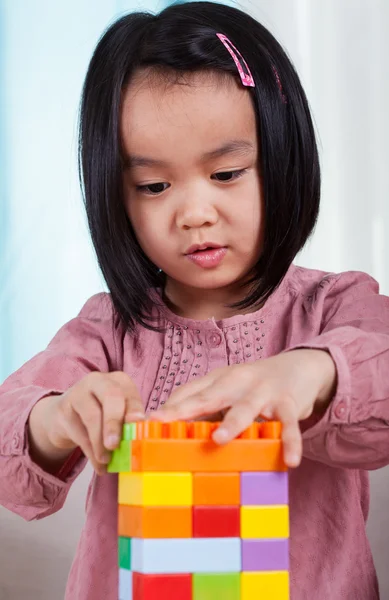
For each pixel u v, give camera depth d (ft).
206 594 1.73
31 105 7.37
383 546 3.59
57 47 7.37
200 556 1.73
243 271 2.84
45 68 7.37
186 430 1.84
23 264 7.30
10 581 3.74
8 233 7.32
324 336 2.38
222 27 2.90
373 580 2.99
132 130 2.72
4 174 7.32
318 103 7.03
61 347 3.26
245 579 1.74
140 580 1.73
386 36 7.00
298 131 2.95
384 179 6.97
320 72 7.04
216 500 1.76
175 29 2.84
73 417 2.19
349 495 2.96
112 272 3.05
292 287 3.21
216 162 2.67
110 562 3.01
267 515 1.77
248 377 2.03
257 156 2.77
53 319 7.31
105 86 2.81
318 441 2.37
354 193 6.98
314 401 2.17
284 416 1.90
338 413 2.23
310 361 2.19
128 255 3.01
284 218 2.85
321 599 2.83
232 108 2.69
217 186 2.70
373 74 7.01
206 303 3.15
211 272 2.77
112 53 2.85
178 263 2.77
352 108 7.01
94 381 2.17
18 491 2.55
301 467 2.94
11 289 7.29
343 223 6.97
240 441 1.79
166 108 2.67
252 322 3.09
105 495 3.07
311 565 2.87
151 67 2.75
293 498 2.91
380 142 6.98
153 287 3.17
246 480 1.77
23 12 7.37
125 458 1.90
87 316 3.44
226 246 2.75
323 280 3.19
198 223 2.66
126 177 2.81
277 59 2.96
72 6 7.36
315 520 2.91
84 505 3.88
